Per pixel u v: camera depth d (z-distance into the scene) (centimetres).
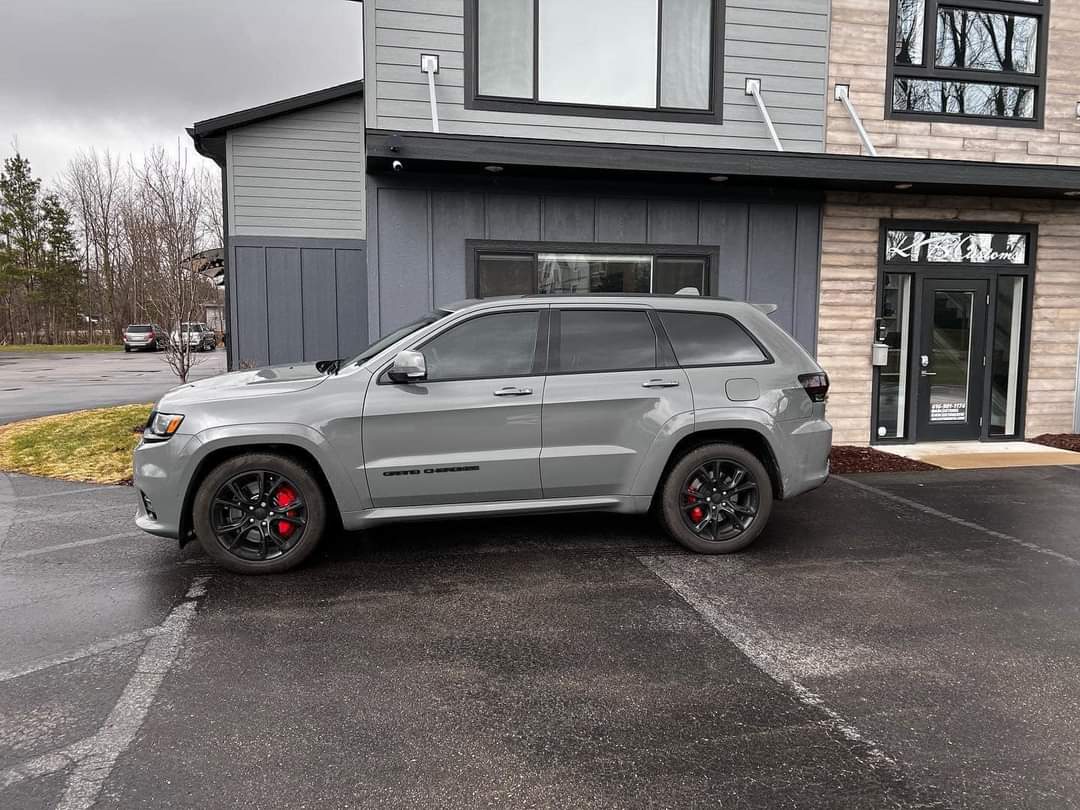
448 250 796
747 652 361
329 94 1142
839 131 882
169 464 441
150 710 303
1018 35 929
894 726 294
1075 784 256
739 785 255
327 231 1185
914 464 822
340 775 260
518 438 476
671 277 855
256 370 536
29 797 245
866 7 880
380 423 457
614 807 243
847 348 907
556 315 496
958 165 807
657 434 491
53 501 661
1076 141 945
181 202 1276
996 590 446
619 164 740
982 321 942
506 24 798
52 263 4534
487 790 252
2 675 332
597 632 383
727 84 848
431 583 452
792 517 611
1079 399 976
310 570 474
